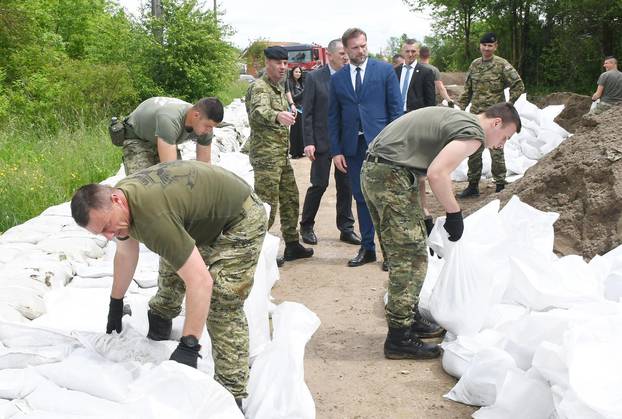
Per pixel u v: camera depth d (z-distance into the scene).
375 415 3.24
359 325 4.39
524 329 3.12
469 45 24.92
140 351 2.99
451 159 3.37
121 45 14.21
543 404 2.90
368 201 3.87
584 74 20.95
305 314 3.38
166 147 4.24
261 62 25.50
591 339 2.72
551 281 3.51
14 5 13.02
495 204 4.40
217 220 2.76
